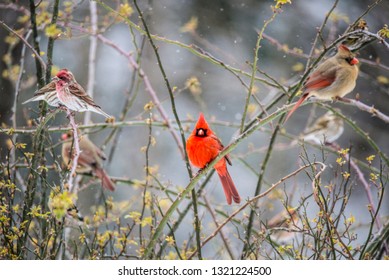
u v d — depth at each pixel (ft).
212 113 68.03
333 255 23.72
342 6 60.18
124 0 37.37
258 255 27.76
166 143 67.21
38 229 28.45
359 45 36.35
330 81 35.24
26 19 39.14
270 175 63.31
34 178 27.81
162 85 67.77
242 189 64.18
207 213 44.80
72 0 39.01
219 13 66.54
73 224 32.76
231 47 65.98
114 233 28.25
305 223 26.14
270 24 64.28
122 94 67.36
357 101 33.76
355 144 66.03
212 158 28.99
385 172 37.81
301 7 63.46
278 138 64.59
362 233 59.36
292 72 63.21
